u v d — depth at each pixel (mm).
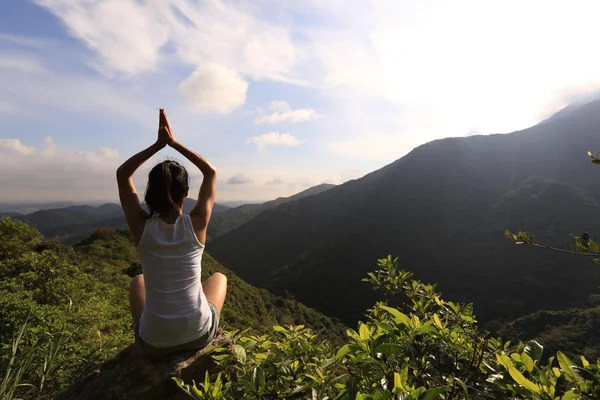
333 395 1423
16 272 8195
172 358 1899
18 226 12055
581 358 1208
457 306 1707
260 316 31984
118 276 14031
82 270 11195
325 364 1394
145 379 1820
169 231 1818
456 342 1490
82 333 4766
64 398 1903
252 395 1310
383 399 972
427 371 1428
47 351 2500
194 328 1860
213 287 2279
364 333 1416
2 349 3465
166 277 1800
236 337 1910
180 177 1872
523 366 1182
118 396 1774
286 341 1744
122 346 4809
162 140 1939
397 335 1329
